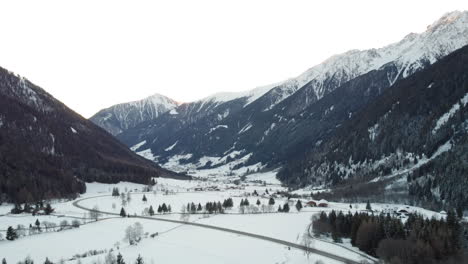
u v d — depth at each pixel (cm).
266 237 16925
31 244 16325
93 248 15762
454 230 14025
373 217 15788
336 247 15288
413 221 15500
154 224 19525
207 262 13950
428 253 12694
